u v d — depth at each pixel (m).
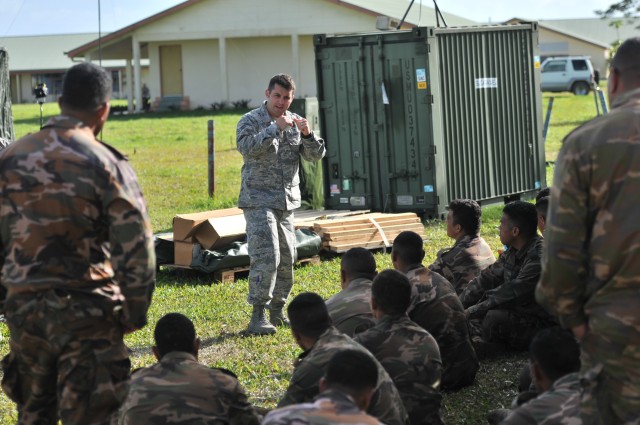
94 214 3.81
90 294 3.83
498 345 6.53
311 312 4.57
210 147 15.16
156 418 4.20
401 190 12.09
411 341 4.80
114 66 65.38
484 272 6.57
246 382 6.22
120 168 3.85
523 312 6.36
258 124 7.17
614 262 3.37
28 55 72.75
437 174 11.81
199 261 9.18
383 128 12.09
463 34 12.15
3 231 3.82
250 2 40.16
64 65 71.50
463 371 5.80
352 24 39.38
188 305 8.30
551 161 19.20
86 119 3.92
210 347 7.03
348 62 12.23
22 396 4.02
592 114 34.19
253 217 7.18
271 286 7.22
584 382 3.51
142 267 3.81
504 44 12.77
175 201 15.32
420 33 11.65
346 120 12.34
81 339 3.81
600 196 3.38
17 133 32.56
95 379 3.83
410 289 4.91
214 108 42.28
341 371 3.56
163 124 34.38
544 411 3.78
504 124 12.79
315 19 39.84
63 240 3.78
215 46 42.75
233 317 7.88
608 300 3.41
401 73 11.88
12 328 3.85
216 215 9.52
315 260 9.91
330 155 12.50
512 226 6.34
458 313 5.74
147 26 41.34
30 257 3.76
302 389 4.36
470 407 5.61
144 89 46.72
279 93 7.14
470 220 6.79
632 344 3.36
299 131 7.19
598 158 3.37
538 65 13.24
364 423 3.28
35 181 3.77
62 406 3.83
